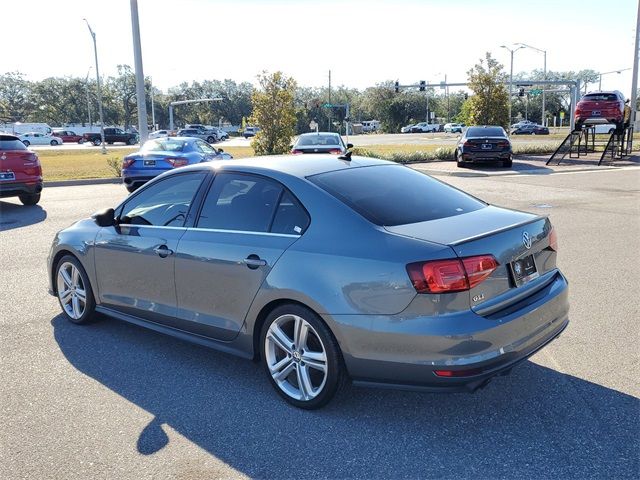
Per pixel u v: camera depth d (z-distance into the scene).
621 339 4.84
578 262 7.39
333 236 3.61
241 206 4.16
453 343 3.18
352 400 3.89
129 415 3.75
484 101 31.62
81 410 3.82
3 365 4.55
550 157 25.66
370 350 3.39
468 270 3.25
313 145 17.55
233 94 140.50
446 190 4.39
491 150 21.52
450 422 3.58
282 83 26.08
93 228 5.25
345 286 3.44
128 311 4.95
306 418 3.67
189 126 68.81
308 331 3.70
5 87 116.12
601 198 13.21
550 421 3.56
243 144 57.19
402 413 3.71
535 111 118.12
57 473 3.13
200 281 4.23
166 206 4.68
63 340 5.09
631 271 6.92
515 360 3.43
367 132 116.38
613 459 3.15
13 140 12.79
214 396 4.00
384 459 3.20
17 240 9.41
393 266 3.30
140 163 14.62
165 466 3.18
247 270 3.90
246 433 3.50
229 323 4.11
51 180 18.69
